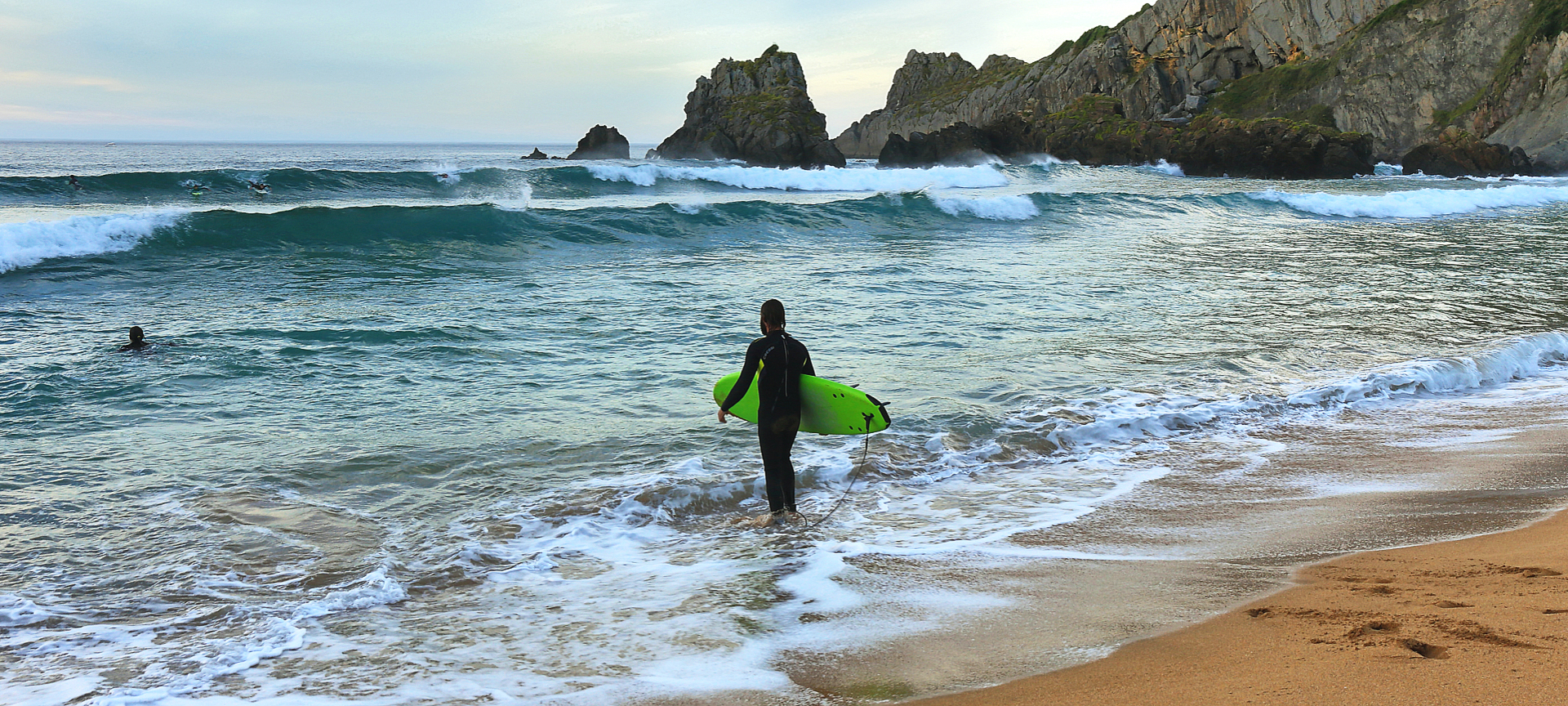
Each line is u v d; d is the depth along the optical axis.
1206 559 4.54
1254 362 9.84
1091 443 7.22
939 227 23.80
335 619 4.06
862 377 8.91
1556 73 64.38
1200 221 26.73
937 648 3.45
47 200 25.77
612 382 8.73
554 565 4.79
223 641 3.79
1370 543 4.69
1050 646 3.37
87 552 4.89
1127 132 78.75
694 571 4.65
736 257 18.25
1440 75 73.38
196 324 11.04
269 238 17.64
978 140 86.94
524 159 93.06
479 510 5.58
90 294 13.11
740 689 3.17
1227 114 86.88
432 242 18.66
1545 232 24.06
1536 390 8.98
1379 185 49.06
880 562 4.66
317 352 9.69
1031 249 19.88
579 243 19.56
